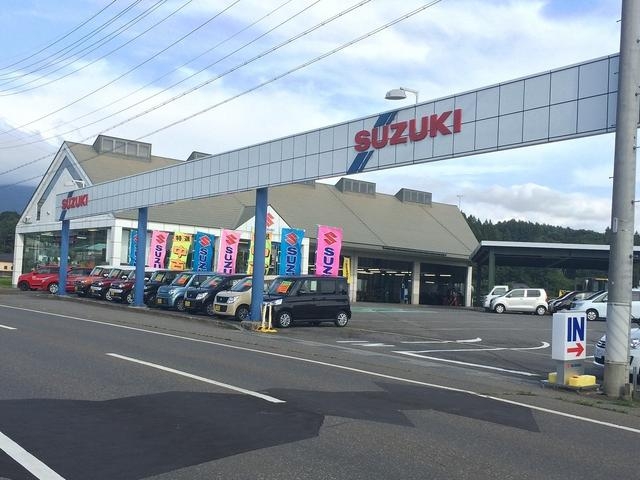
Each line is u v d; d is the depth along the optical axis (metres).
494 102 14.23
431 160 15.68
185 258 36.34
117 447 6.28
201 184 25.00
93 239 44.47
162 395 8.78
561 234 104.31
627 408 9.77
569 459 6.51
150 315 25.53
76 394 8.67
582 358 11.61
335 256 29.33
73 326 18.30
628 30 10.95
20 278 40.75
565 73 12.77
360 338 20.16
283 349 15.41
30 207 54.12
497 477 5.77
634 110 10.88
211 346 15.11
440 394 10.02
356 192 63.66
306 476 5.57
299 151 20.23
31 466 5.63
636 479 5.93
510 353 17.67
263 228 21.97
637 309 29.05
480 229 102.19
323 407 8.44
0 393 8.58
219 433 6.90
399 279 57.47
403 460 6.16
